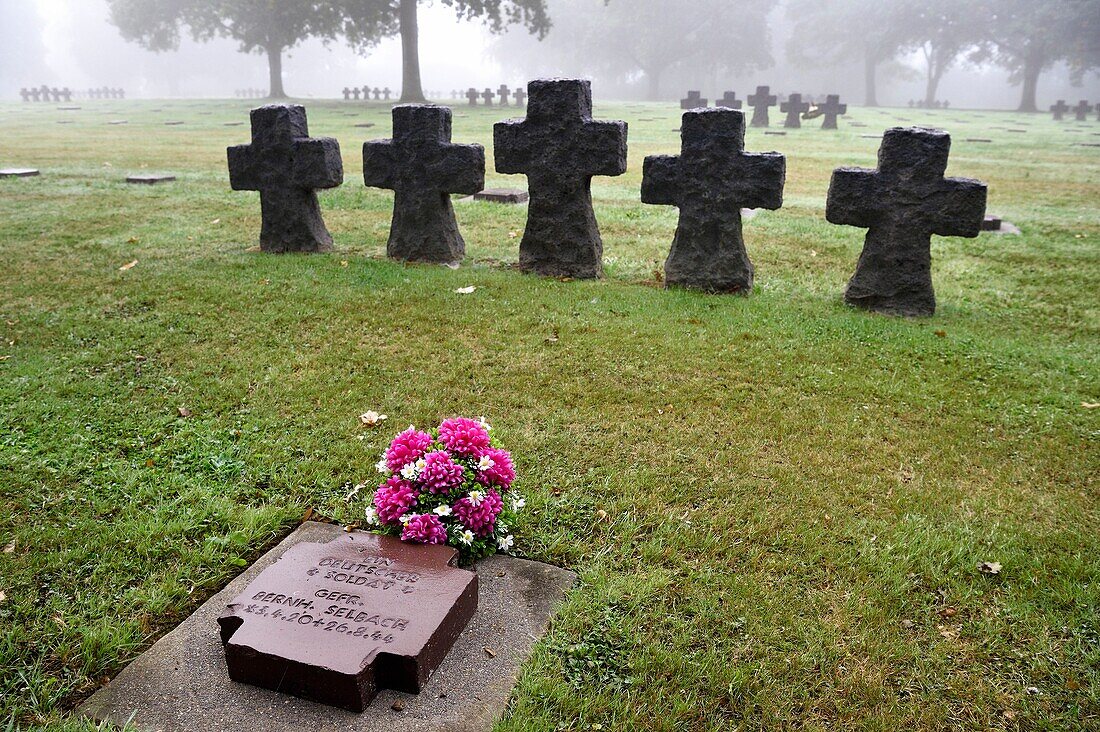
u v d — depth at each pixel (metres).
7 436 4.68
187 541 3.75
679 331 6.57
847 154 20.14
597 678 2.93
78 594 3.34
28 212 11.14
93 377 5.59
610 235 10.41
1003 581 3.52
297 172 8.72
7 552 3.61
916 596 3.40
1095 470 4.53
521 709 2.75
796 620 3.23
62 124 29.41
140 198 12.42
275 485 4.23
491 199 12.61
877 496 4.20
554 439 4.73
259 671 2.82
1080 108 43.00
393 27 44.91
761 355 6.11
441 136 8.29
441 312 6.96
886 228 7.21
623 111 38.38
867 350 6.30
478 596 3.34
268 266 8.34
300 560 3.30
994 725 2.77
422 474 3.51
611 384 5.55
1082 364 6.13
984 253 9.73
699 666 2.97
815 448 4.71
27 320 6.68
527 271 8.29
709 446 4.70
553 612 3.27
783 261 9.27
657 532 3.83
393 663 2.78
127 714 2.76
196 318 6.77
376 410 5.11
